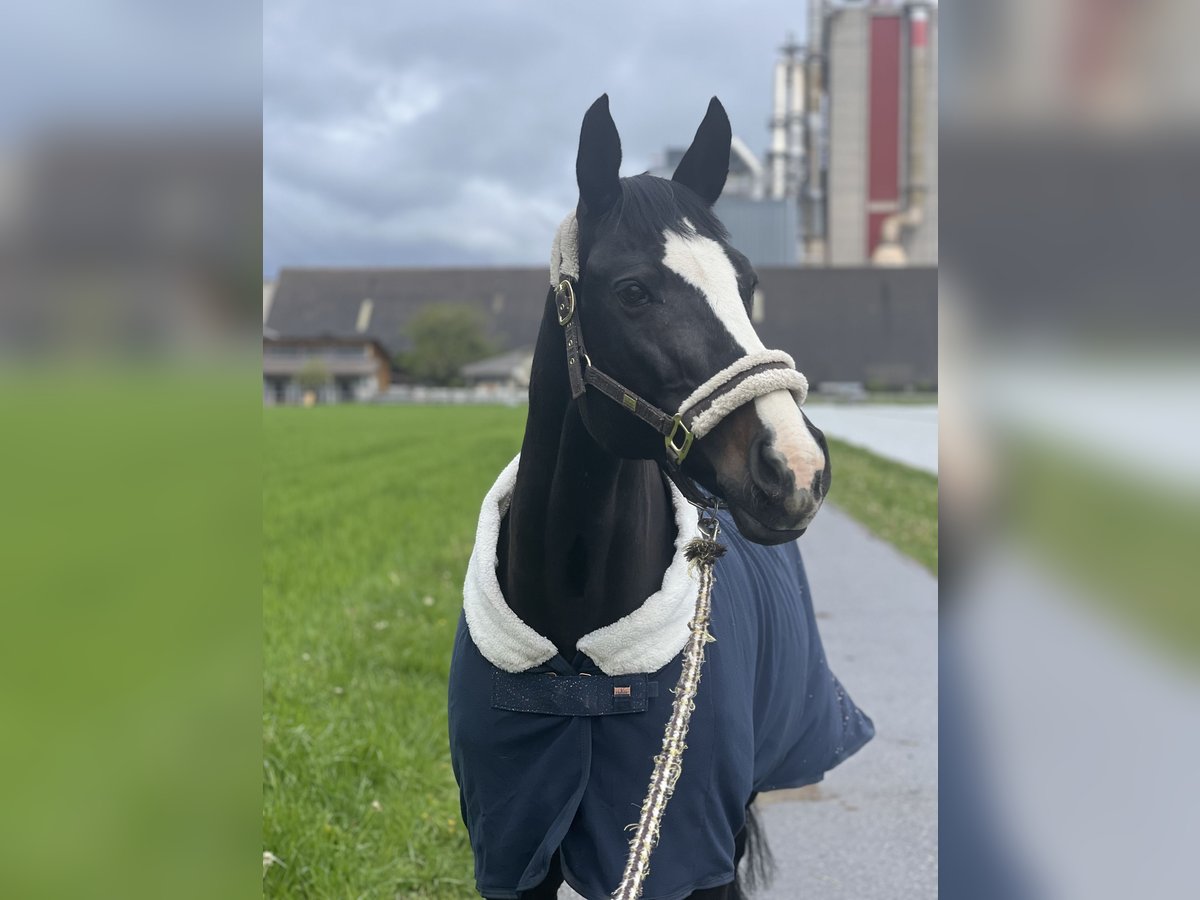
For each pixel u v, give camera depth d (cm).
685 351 171
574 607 187
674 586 190
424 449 2022
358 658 487
